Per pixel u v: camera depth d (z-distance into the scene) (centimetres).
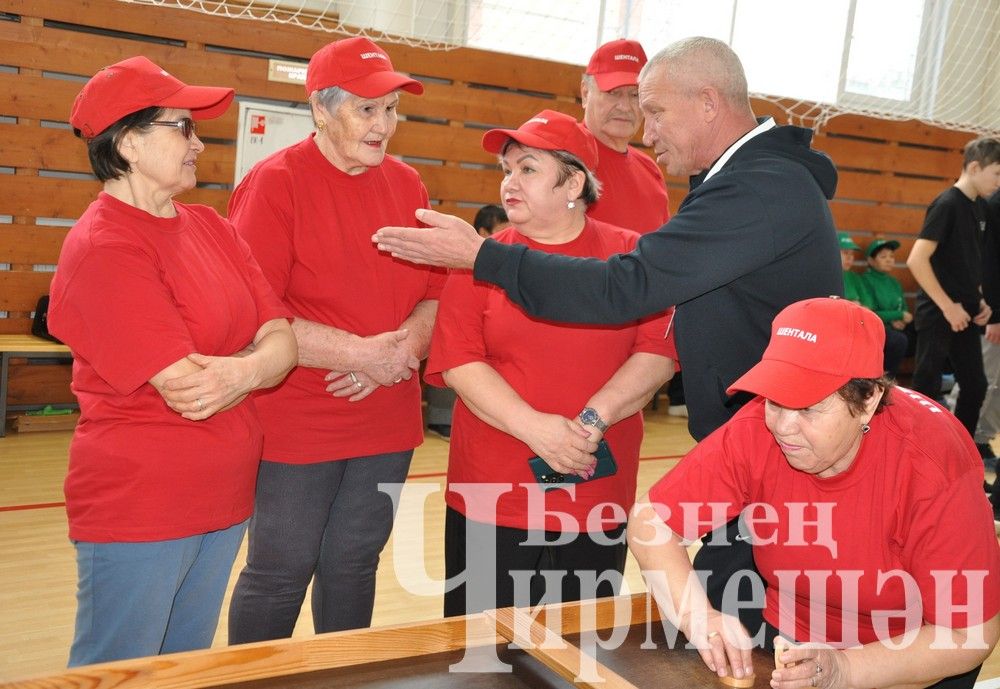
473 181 623
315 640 144
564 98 648
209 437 180
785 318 150
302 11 564
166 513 175
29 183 511
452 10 603
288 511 227
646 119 206
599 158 282
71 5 502
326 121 220
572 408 215
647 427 634
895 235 791
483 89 624
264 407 226
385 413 235
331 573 241
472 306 216
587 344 212
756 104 711
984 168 502
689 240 183
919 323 539
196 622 192
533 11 632
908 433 152
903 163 781
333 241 225
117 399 174
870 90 761
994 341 514
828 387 140
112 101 172
